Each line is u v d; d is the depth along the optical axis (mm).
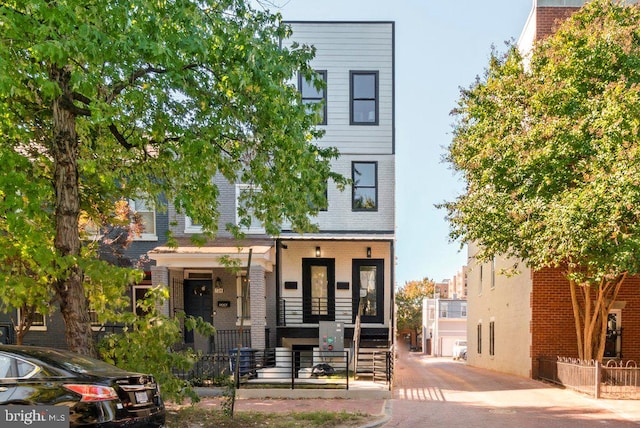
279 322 16938
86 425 5453
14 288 7293
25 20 6031
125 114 9078
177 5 6988
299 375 13953
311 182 9039
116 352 7949
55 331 15453
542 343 16375
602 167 10258
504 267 20141
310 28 17125
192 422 8711
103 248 13492
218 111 8758
